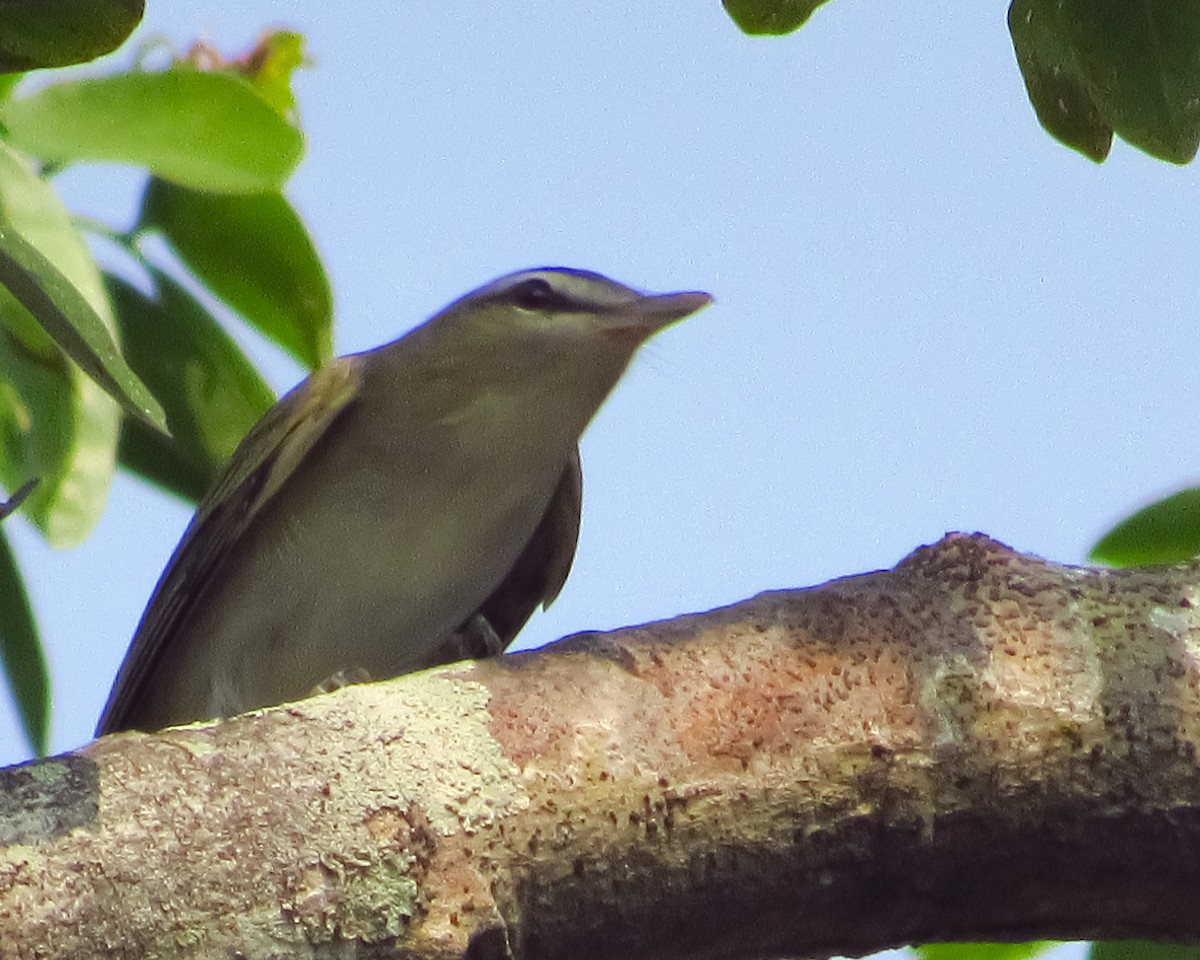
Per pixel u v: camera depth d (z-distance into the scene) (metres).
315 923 4.82
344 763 5.06
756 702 5.43
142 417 4.91
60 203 6.99
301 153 7.39
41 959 4.55
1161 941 5.76
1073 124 6.34
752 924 5.43
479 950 4.97
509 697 5.34
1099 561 7.32
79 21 5.55
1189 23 5.89
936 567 5.80
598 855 5.19
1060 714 5.47
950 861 5.46
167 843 4.78
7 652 7.81
